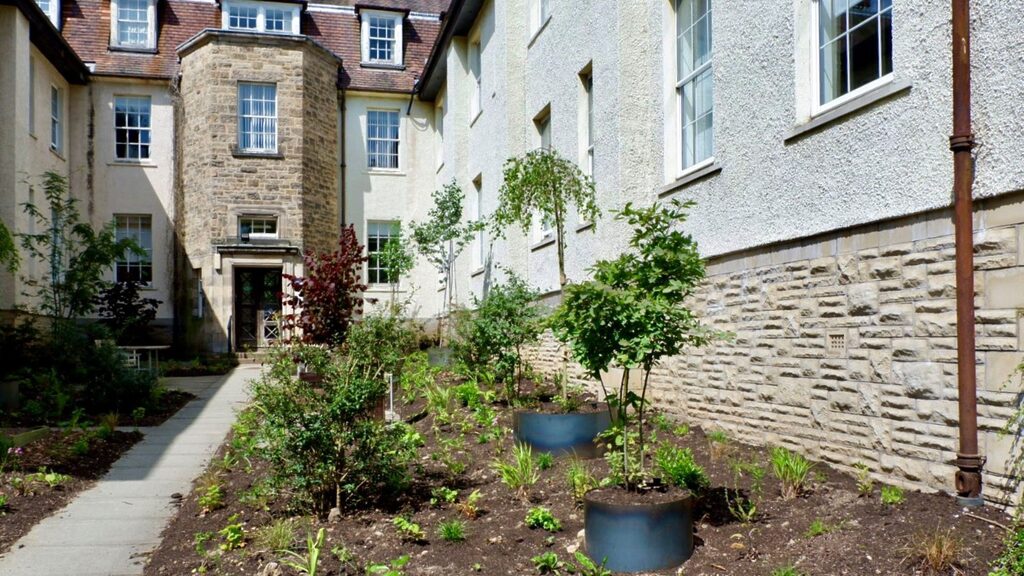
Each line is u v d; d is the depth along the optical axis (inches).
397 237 721.0
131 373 408.2
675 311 167.9
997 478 162.6
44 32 613.6
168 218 766.5
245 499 216.1
